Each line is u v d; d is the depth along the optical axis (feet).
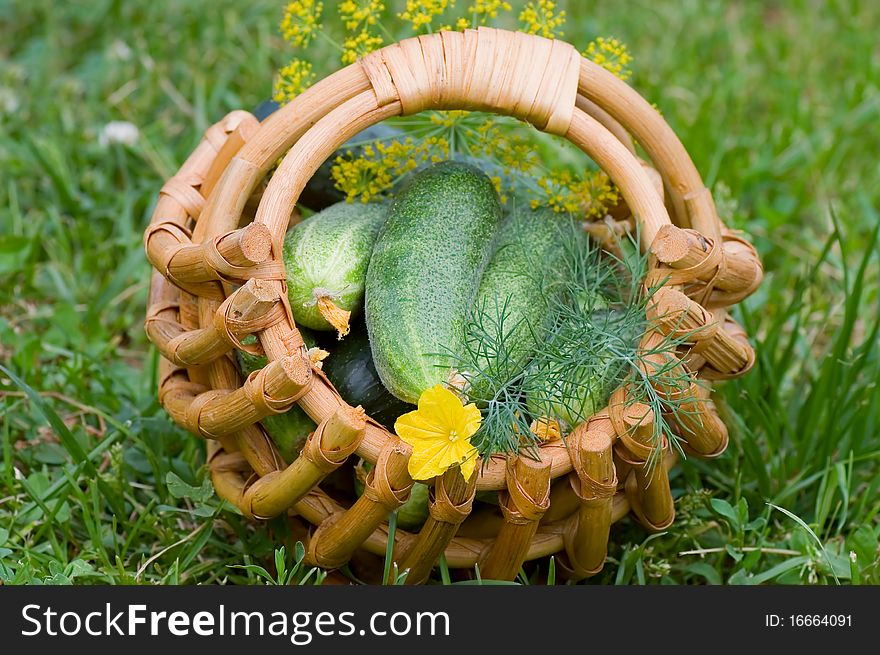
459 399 4.61
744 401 6.84
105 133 9.25
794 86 10.34
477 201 5.52
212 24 10.82
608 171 5.21
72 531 6.08
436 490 4.73
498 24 10.70
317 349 4.81
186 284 5.01
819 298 8.19
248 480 5.28
